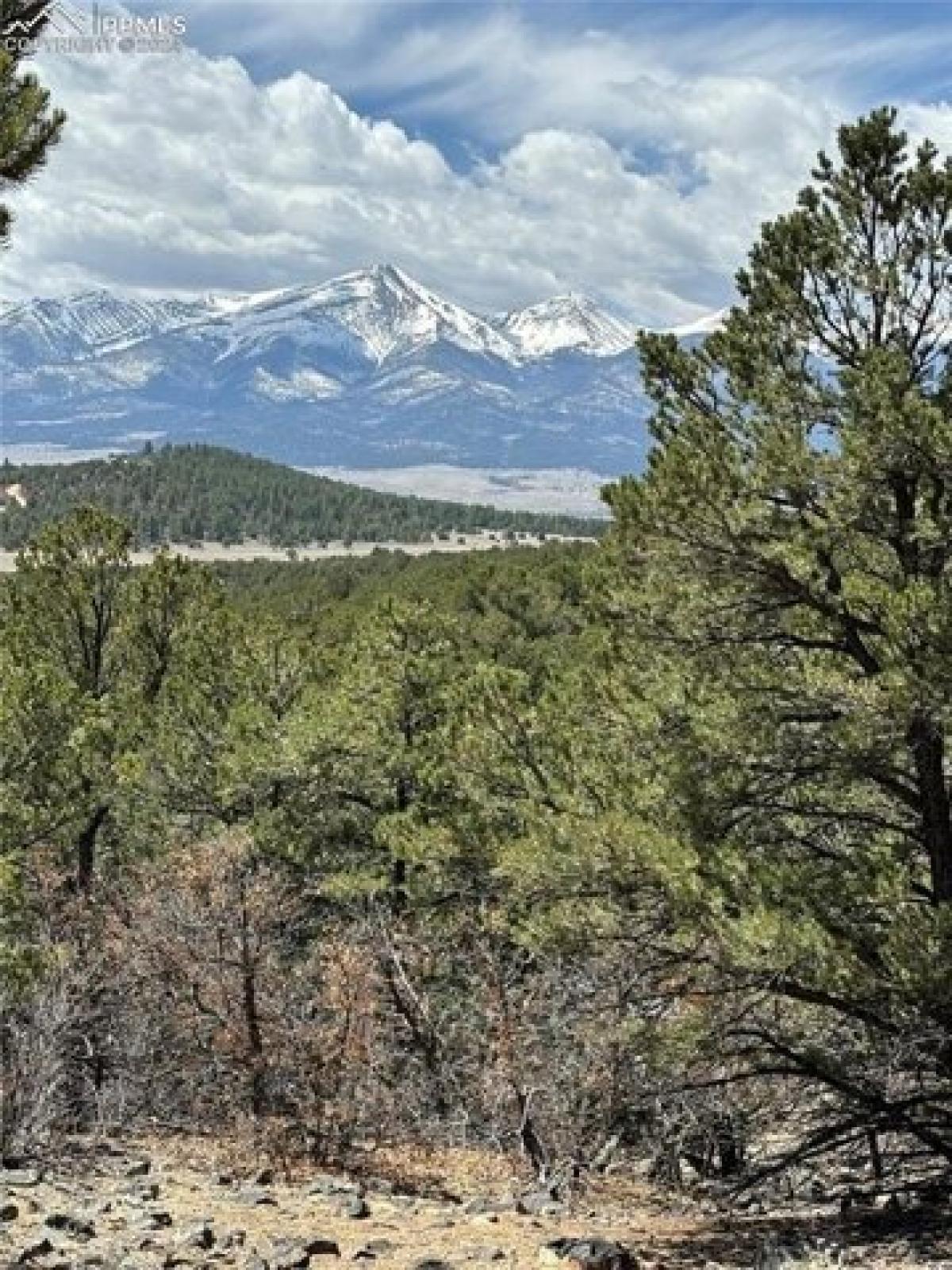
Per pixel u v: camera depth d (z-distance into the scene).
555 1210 13.62
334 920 22.77
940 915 10.38
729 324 12.37
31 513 183.25
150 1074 19.92
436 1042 19.16
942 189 11.94
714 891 10.86
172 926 18.81
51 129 6.98
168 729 24.83
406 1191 15.46
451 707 16.64
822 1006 12.03
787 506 11.77
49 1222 10.60
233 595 76.69
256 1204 12.96
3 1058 15.61
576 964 14.70
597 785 12.60
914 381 12.04
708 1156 17.14
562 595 35.44
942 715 10.72
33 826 18.73
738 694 11.86
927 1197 13.45
